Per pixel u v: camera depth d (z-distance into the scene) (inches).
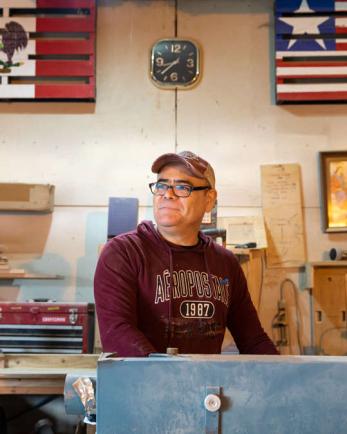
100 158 156.1
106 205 154.9
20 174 155.3
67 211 154.5
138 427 40.3
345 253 147.7
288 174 155.4
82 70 153.6
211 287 66.4
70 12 154.9
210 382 40.5
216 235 133.5
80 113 157.2
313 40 153.7
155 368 40.5
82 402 50.5
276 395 40.4
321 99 153.7
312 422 40.3
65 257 152.9
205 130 157.0
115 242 64.6
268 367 40.6
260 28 159.3
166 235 66.2
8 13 153.6
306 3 154.1
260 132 157.1
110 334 58.3
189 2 159.9
